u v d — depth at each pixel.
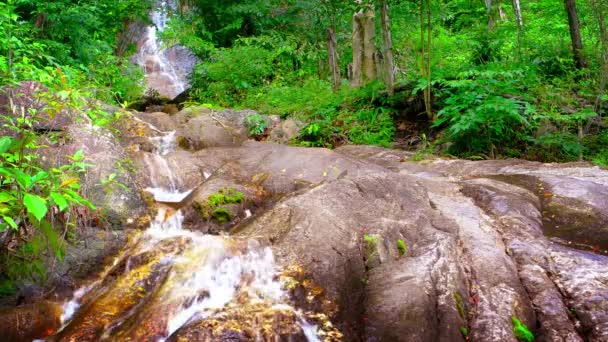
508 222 3.80
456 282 3.00
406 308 2.74
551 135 5.98
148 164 5.09
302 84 10.04
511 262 3.29
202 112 7.35
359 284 3.06
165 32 13.91
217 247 3.25
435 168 5.52
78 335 2.80
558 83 7.14
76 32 9.45
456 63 8.95
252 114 7.43
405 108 7.42
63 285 3.28
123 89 10.28
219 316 2.65
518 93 6.32
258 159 5.57
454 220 3.73
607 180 4.61
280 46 11.25
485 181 4.68
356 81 8.41
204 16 14.08
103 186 4.11
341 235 3.30
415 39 9.69
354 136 7.09
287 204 3.66
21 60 5.68
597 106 6.82
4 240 3.05
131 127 6.18
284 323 2.65
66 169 3.64
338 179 4.07
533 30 10.30
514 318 2.80
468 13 12.67
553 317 2.86
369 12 8.15
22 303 3.08
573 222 3.87
